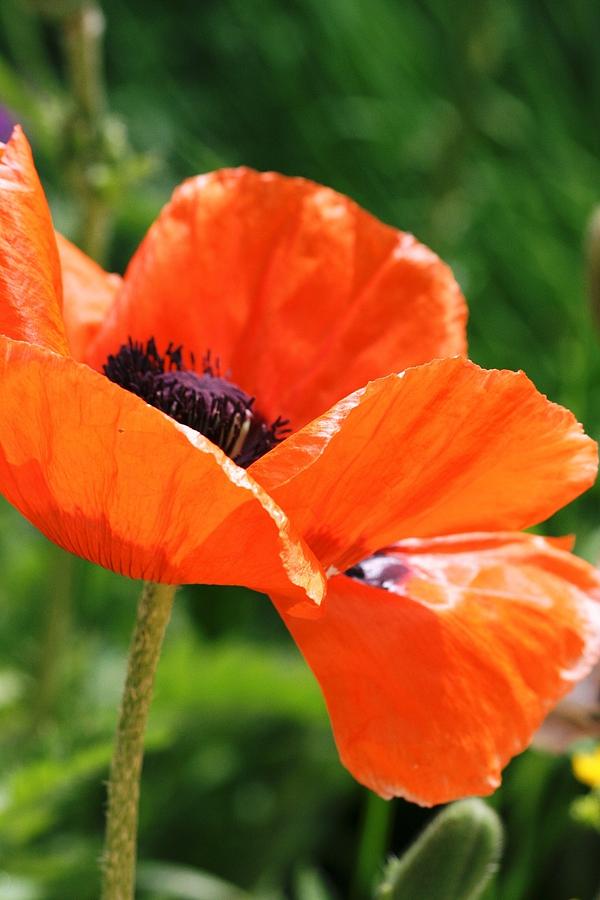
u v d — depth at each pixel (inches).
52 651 35.1
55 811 34.4
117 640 39.7
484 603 21.5
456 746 20.6
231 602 38.9
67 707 36.5
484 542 22.3
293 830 37.4
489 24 43.3
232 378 23.8
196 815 37.2
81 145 33.8
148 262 23.5
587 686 25.0
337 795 38.2
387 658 20.8
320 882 33.5
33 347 19.0
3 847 31.2
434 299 23.6
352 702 20.7
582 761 27.0
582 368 38.0
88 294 23.6
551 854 36.4
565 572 22.0
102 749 28.4
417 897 22.7
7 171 20.8
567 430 20.7
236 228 23.7
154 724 33.7
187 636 36.3
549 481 21.1
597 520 36.6
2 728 35.5
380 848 31.3
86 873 33.0
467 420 20.3
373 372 23.6
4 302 20.4
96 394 19.0
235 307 23.8
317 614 20.4
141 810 35.8
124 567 20.3
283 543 19.4
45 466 19.7
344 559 20.9
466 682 20.9
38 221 20.9
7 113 44.9
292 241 23.8
